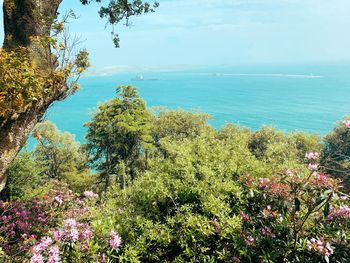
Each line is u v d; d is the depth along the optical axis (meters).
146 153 38.88
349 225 4.71
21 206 7.62
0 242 6.05
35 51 7.36
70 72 7.56
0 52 6.44
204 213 5.12
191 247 4.91
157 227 5.10
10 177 17.25
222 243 5.04
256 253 4.63
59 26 7.52
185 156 5.96
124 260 5.02
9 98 6.50
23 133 7.13
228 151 6.40
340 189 4.87
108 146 38.16
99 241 4.70
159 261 5.18
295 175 4.82
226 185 5.32
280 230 4.71
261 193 5.05
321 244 4.24
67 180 39.41
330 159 5.05
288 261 4.46
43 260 4.36
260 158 7.61
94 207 6.56
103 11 10.55
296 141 36.94
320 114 180.62
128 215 5.41
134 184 6.14
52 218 7.23
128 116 35.78
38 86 6.68
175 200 5.64
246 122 161.38
